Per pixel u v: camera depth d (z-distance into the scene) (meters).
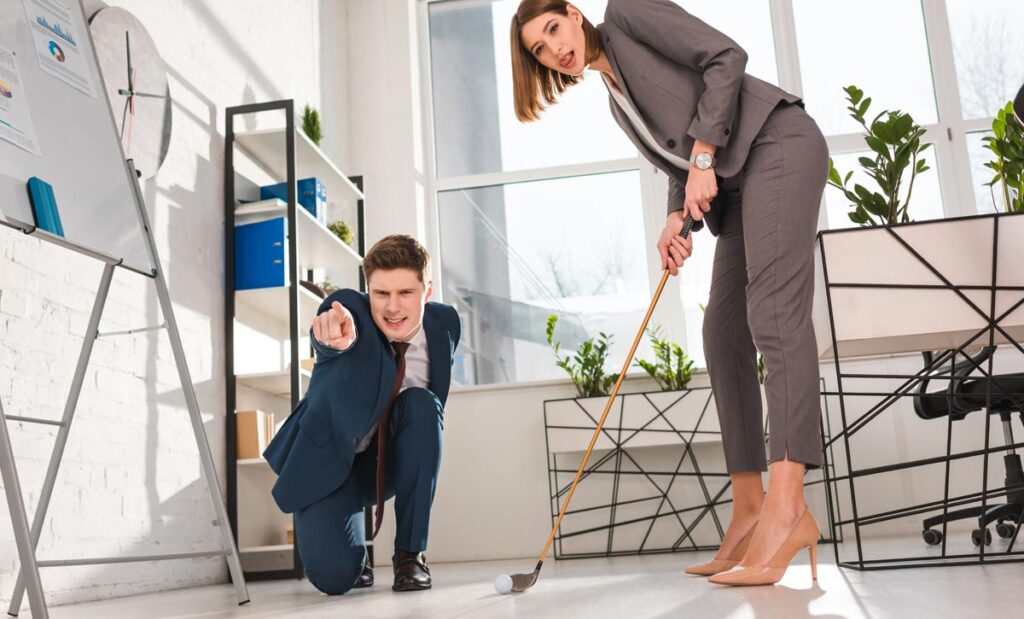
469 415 4.24
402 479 2.12
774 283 1.73
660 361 4.45
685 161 1.96
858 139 4.53
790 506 1.62
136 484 2.63
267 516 3.50
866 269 1.87
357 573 2.13
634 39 1.92
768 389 1.70
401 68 4.91
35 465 2.20
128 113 2.75
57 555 2.24
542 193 4.84
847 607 1.23
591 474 4.07
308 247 3.80
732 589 1.57
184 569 2.85
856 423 1.91
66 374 2.36
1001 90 4.51
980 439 3.74
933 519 2.76
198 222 3.17
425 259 2.06
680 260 1.88
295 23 4.28
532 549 4.07
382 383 1.98
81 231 1.75
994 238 1.83
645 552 3.90
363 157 4.82
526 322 4.70
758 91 1.83
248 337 3.48
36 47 1.83
